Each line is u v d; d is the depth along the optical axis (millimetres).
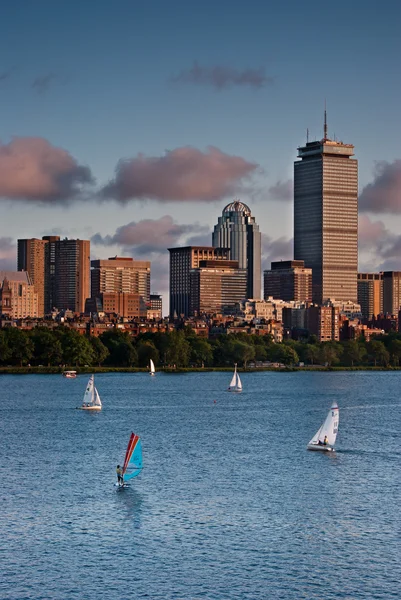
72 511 190000
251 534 175625
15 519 183750
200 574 154750
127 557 162375
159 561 160375
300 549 167250
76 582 151000
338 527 180625
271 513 190125
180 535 174375
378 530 179125
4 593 146375
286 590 148500
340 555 164125
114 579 152375
